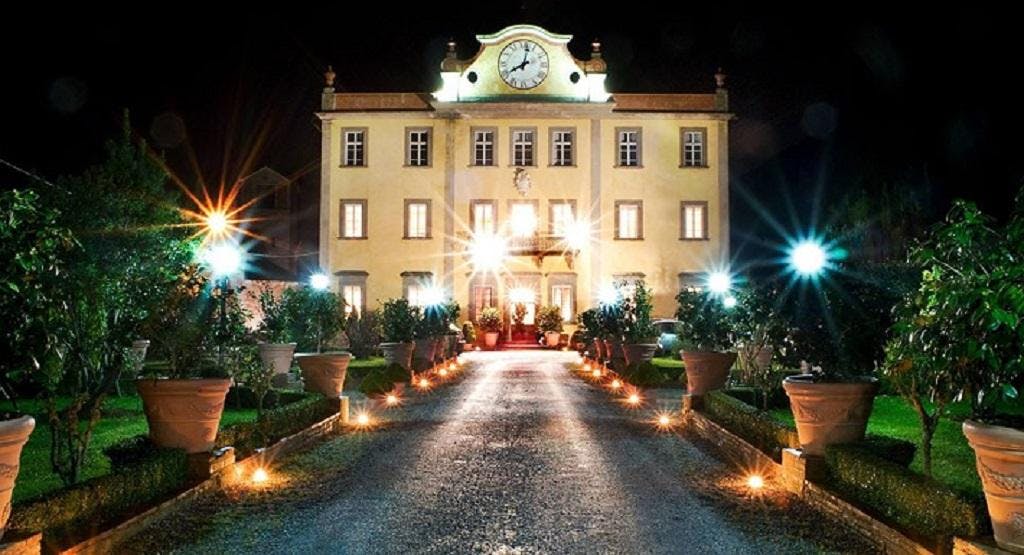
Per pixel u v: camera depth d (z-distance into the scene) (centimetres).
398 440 1436
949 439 1298
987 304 603
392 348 2505
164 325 1096
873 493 838
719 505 955
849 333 1026
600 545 798
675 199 4369
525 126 4384
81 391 882
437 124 4388
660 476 1125
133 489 845
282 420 1325
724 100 4394
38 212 680
